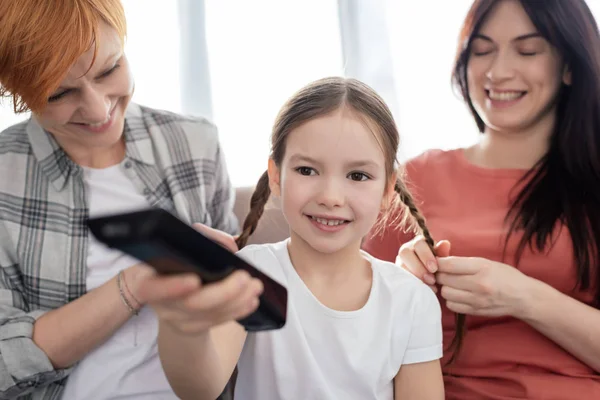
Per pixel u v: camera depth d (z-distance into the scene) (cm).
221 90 186
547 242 116
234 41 185
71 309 104
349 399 98
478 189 125
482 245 119
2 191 111
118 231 53
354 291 102
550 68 115
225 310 63
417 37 182
